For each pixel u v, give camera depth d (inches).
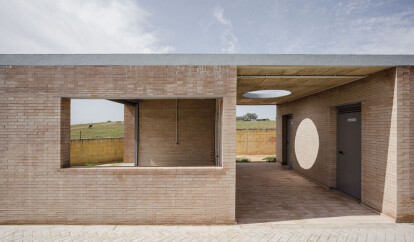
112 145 535.2
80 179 171.0
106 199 171.8
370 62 168.7
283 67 174.1
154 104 320.8
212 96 171.9
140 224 171.8
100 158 512.4
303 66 170.6
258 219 183.5
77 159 474.6
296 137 371.9
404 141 171.8
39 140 170.2
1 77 169.0
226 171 171.9
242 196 243.4
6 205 171.2
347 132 245.9
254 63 169.2
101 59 170.2
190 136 316.5
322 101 282.7
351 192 240.4
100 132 826.2
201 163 315.0
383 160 185.0
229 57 170.6
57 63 169.5
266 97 344.8
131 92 171.0
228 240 150.9
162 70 171.8
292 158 394.9
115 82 171.0
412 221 173.3
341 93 240.4
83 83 170.6
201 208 172.6
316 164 300.7
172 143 317.7
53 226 168.9
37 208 171.2
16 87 169.5
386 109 180.9
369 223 175.2
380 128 187.6
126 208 171.8
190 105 317.7
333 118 267.4
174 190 171.9
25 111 169.6
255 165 439.5
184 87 171.8
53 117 170.4
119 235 156.8
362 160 211.2
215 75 171.8
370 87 197.3
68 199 171.2
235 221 173.8
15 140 169.9
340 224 174.1
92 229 164.7
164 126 319.0
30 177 170.6
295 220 181.8
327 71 186.1
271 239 152.4
